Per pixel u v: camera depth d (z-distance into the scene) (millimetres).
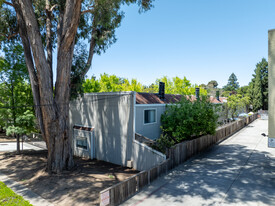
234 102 32781
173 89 36531
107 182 10867
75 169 12836
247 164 13719
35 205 8328
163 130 16391
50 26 13844
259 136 24359
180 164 13695
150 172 10406
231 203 8328
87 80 32156
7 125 17719
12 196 9031
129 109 14266
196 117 15844
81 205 8180
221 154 16469
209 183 10430
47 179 11211
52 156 12289
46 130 12164
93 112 16953
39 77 11484
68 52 12195
